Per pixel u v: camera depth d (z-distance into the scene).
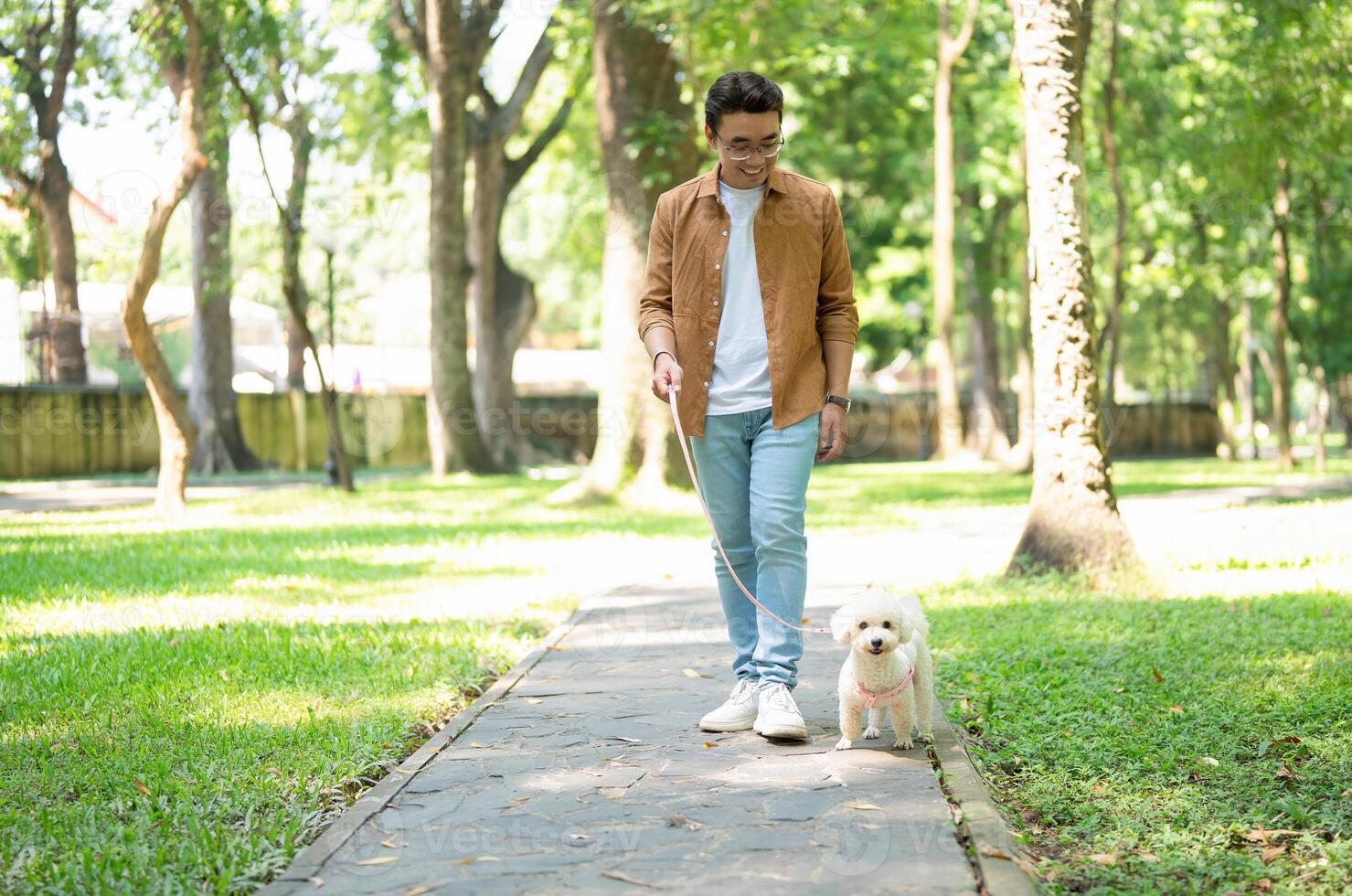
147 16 14.99
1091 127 22.14
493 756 4.57
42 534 13.41
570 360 45.69
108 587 9.32
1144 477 23.25
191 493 21.95
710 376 4.79
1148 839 3.85
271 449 31.22
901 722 4.50
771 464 4.73
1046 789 4.32
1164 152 22.09
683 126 16.64
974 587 8.98
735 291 4.78
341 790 4.30
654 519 14.70
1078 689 5.69
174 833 3.80
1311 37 15.94
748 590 5.02
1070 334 9.12
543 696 5.64
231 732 4.91
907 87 26.38
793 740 4.66
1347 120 16.80
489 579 9.95
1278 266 23.16
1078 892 3.45
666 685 5.87
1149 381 51.94
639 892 3.19
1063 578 8.98
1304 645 6.51
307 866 3.42
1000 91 24.83
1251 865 3.58
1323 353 25.39
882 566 10.50
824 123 28.31
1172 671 6.03
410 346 43.41
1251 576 9.25
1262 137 17.12
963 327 46.06
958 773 4.20
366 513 16.03
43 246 23.14
